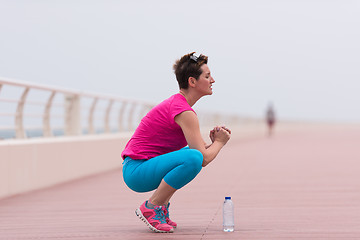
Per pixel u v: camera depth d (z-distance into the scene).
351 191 6.70
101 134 10.88
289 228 4.21
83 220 4.82
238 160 12.51
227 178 8.62
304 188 7.07
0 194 6.46
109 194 6.84
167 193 4.01
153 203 4.11
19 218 4.99
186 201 6.04
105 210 5.46
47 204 5.95
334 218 4.68
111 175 9.41
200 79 3.97
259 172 9.51
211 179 8.52
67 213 5.28
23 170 7.04
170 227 4.10
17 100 7.44
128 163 4.11
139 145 4.09
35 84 7.45
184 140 4.12
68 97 9.49
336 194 6.41
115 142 10.80
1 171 6.49
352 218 4.68
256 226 4.33
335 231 4.05
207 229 4.25
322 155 13.72
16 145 6.86
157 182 4.04
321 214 4.91
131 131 12.69
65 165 8.38
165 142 4.07
